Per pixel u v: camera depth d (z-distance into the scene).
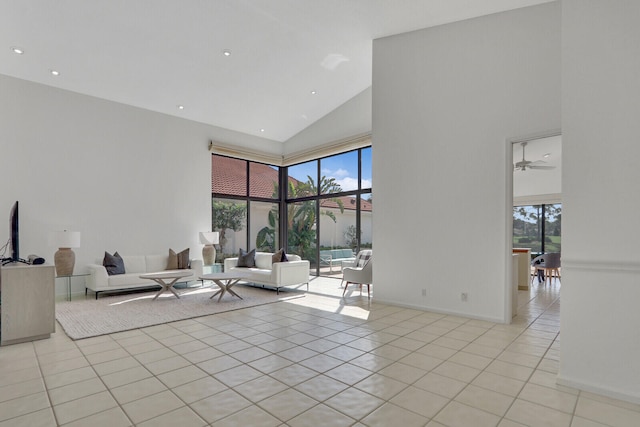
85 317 4.39
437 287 4.71
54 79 5.58
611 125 2.41
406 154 5.05
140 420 2.03
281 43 5.29
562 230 2.56
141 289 6.39
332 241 8.05
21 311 3.43
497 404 2.23
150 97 6.40
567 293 2.52
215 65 5.67
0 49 4.78
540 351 3.21
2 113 5.29
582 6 2.53
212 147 7.69
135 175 6.61
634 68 2.35
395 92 5.19
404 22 4.74
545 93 3.96
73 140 5.93
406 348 3.29
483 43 4.40
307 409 2.16
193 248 7.38
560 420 2.05
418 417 2.08
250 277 5.55
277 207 9.26
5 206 5.26
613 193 2.39
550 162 7.44
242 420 2.03
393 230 5.16
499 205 4.24
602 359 2.39
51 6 4.12
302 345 3.37
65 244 5.27
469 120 4.48
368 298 5.67
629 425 2.00
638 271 2.29
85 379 2.59
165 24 4.63
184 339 3.55
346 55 5.79
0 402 2.24
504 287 4.18
